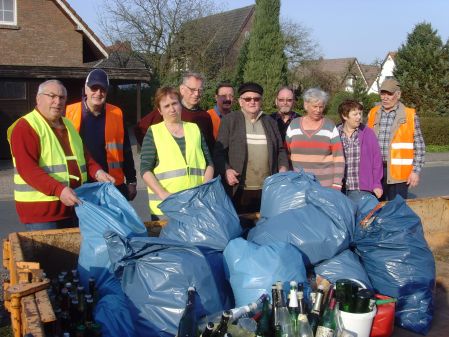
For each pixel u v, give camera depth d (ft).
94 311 9.68
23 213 12.25
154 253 9.78
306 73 108.88
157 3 83.15
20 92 52.80
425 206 16.74
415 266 11.76
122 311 9.46
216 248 10.94
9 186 37.60
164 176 13.02
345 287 9.72
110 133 14.66
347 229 11.95
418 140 18.06
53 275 11.97
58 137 12.51
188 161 13.16
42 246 11.82
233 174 14.62
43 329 7.14
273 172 15.48
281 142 15.92
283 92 18.20
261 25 81.87
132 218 11.57
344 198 12.51
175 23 83.87
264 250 10.33
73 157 12.67
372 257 11.99
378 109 18.63
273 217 12.46
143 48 85.10
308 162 15.97
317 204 12.28
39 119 12.09
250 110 15.14
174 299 9.29
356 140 17.11
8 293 8.72
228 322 8.52
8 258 11.76
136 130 16.12
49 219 12.30
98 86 13.96
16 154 11.68
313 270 11.68
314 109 15.78
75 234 12.14
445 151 63.98
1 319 13.74
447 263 15.48
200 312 9.35
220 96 17.93
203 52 86.58
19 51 61.05
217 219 11.18
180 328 8.42
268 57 82.28
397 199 12.53
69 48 63.62
